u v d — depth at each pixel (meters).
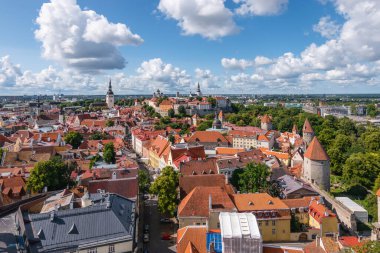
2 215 75.62
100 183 88.88
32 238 56.31
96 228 61.03
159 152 156.75
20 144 158.62
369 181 143.12
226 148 165.88
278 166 125.25
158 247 78.94
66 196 80.75
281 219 83.44
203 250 63.16
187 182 97.12
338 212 102.38
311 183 126.69
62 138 185.75
